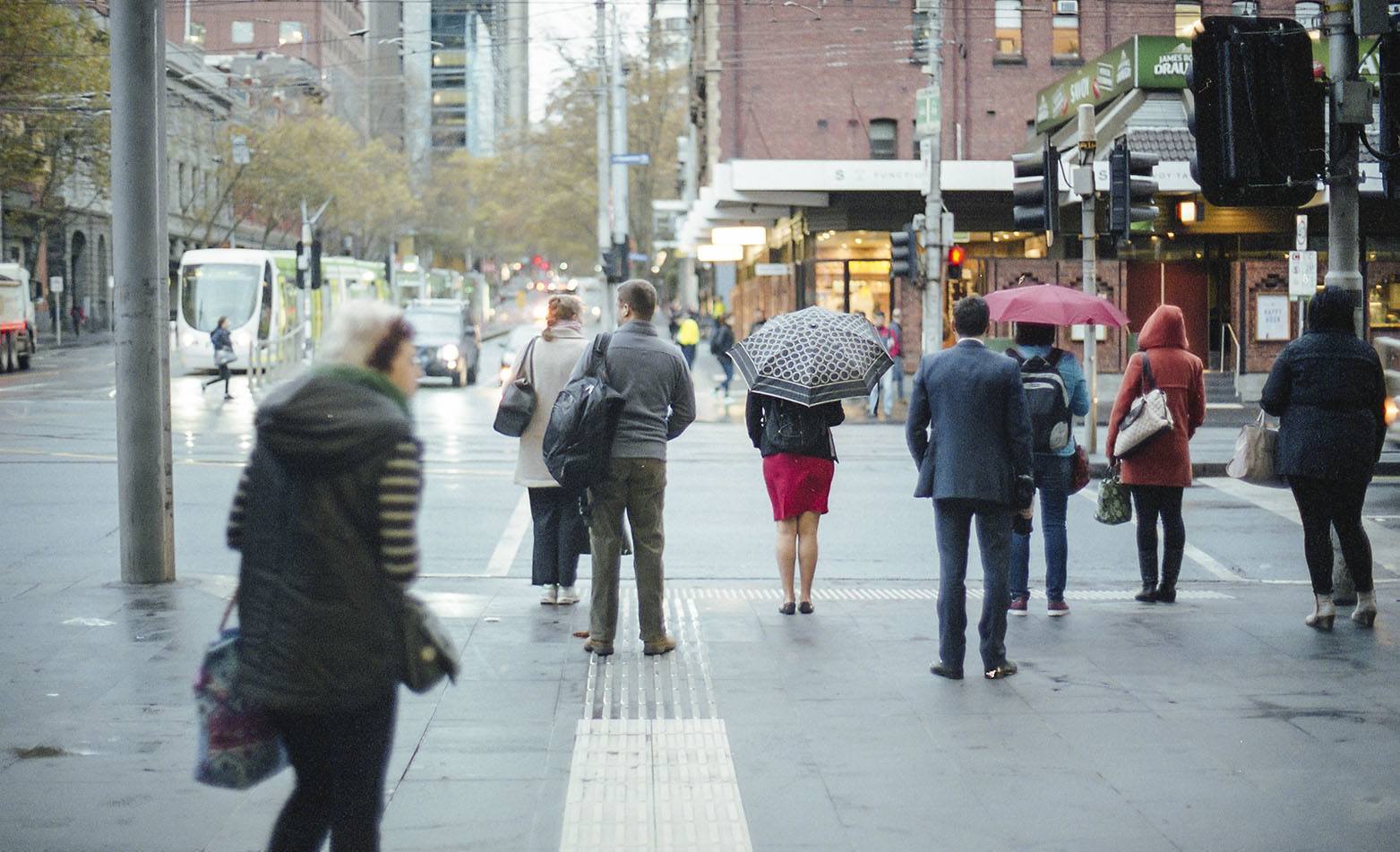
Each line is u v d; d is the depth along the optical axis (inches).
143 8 383.9
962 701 279.9
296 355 1779.0
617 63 1814.7
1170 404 384.8
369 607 154.6
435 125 4916.3
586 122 2650.1
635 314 317.1
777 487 366.0
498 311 5103.3
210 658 158.9
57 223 2468.0
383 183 2933.1
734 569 460.1
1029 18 1772.9
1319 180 384.2
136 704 270.7
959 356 295.0
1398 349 703.7
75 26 1780.3
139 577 393.1
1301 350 340.8
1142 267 1432.1
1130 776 232.5
